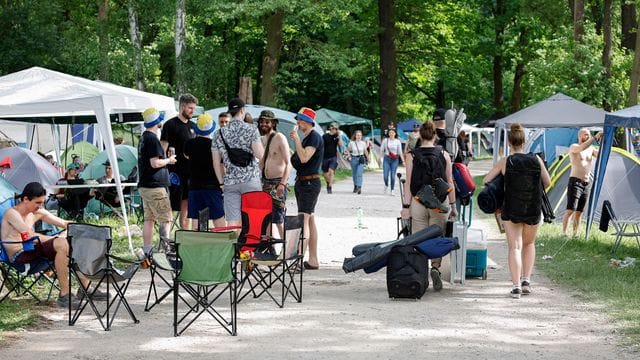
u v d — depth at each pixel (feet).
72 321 29.14
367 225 60.75
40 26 118.93
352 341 26.78
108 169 62.34
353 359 24.57
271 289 36.32
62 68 121.60
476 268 38.99
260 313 31.19
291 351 25.45
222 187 39.32
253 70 193.98
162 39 146.82
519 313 31.40
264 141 41.50
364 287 37.06
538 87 110.73
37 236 32.45
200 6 121.60
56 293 34.63
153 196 41.39
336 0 127.24
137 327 28.81
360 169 93.09
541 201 34.88
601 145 52.31
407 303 33.30
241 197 37.01
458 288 36.81
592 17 130.41
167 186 41.83
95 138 97.71
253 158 38.88
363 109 190.80
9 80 49.80
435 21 171.63
